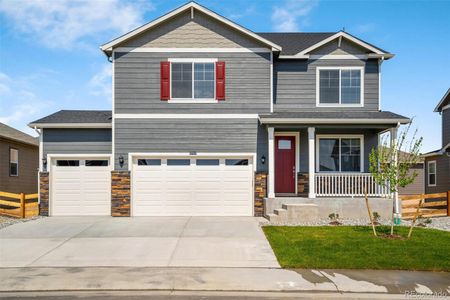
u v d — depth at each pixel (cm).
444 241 978
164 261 828
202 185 1477
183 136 1476
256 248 932
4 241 1026
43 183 1499
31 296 638
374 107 1572
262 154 1478
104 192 1509
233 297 632
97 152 1517
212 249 925
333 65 1581
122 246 961
